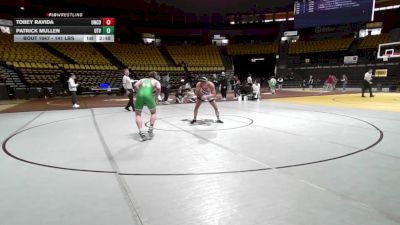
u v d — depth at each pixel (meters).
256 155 5.18
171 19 40.06
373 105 13.96
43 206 3.20
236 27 41.22
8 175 4.25
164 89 16.58
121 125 8.77
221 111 11.95
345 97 19.48
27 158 5.14
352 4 31.59
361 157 4.98
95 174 4.25
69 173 4.31
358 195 3.41
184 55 37.66
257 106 13.90
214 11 40.97
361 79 32.12
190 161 4.85
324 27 39.06
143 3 37.78
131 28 38.38
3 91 20.77
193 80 29.28
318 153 5.27
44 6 30.92
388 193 3.46
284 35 39.75
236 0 40.75
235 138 6.62
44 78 23.98
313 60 37.16
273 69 40.66
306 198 3.34
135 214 3.00
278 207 3.12
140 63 33.25
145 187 3.73
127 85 12.77
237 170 4.36
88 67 27.77
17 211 3.09
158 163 4.76
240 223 2.79
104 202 3.29
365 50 34.47
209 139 6.54
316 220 2.83
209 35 41.78
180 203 3.25
